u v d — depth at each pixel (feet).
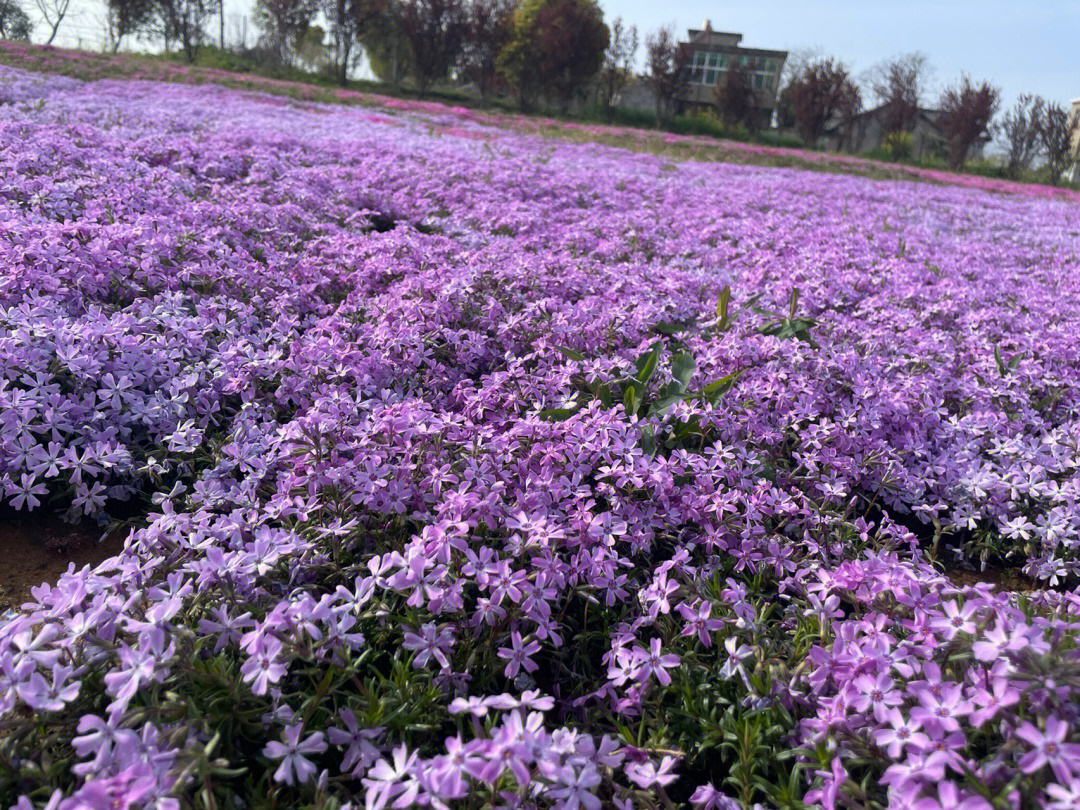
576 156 64.69
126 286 16.49
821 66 153.07
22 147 26.35
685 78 159.22
